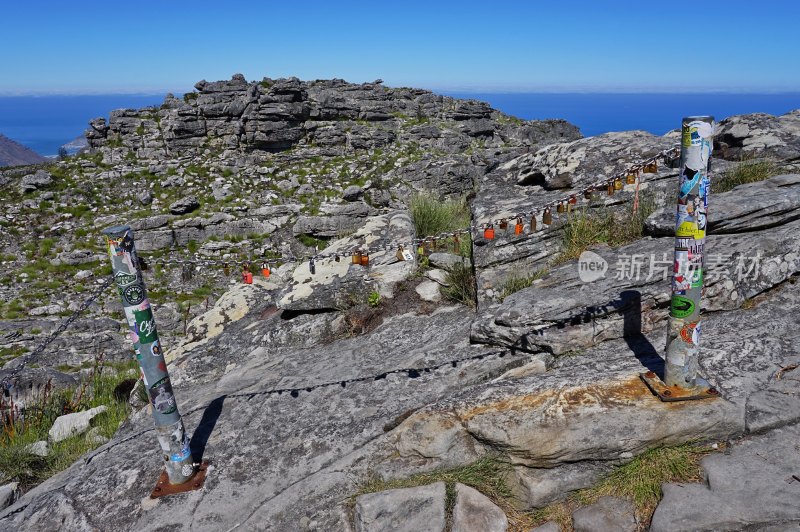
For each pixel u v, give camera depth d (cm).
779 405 410
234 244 3095
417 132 4266
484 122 4675
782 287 567
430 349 613
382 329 713
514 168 1006
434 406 479
